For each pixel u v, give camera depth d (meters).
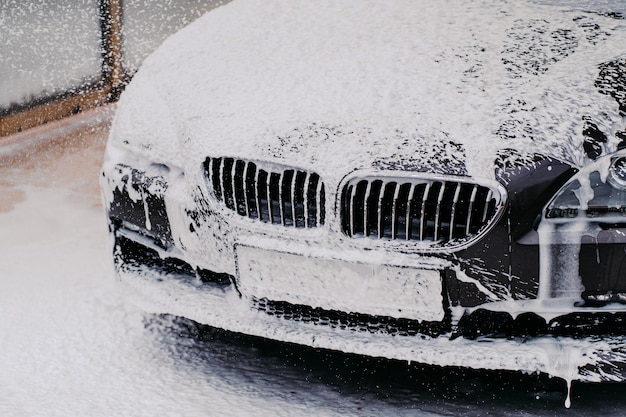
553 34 3.98
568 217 3.15
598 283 3.14
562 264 3.14
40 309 4.45
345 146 3.32
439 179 3.18
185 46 4.36
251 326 3.51
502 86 3.53
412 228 3.24
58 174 6.70
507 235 3.15
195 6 9.55
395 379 3.79
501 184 3.15
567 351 3.19
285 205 3.40
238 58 4.07
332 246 3.30
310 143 3.38
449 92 3.53
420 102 3.49
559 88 3.47
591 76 3.54
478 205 3.19
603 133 3.24
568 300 3.17
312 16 4.40
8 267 4.99
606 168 3.16
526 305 3.19
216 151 3.50
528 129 3.28
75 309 4.46
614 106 3.35
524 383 3.73
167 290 3.79
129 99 4.14
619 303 3.16
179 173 3.72
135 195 3.80
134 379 3.80
